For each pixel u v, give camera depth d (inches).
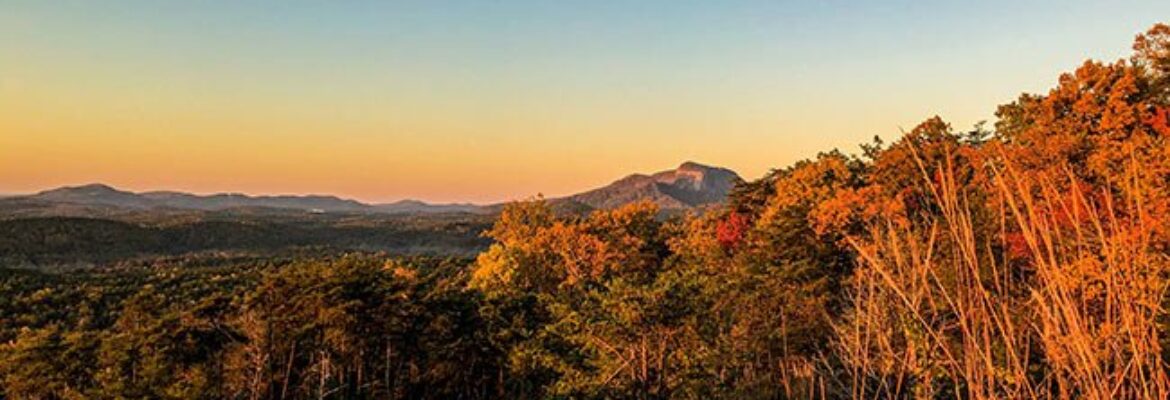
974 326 110.3
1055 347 103.2
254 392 1453.0
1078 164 832.3
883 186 1214.3
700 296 1031.0
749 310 1090.7
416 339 1609.3
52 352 1457.9
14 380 1391.5
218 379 1438.2
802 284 1090.1
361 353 1588.3
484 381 1707.7
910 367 125.0
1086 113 1019.9
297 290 1581.0
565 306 1134.4
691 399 873.5
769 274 1144.8
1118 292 96.7
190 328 1502.2
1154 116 998.4
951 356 115.0
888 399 128.6
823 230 1207.6
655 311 977.5
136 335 1476.4
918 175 1147.9
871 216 1125.7
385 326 1592.0
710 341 956.0
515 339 1526.8
